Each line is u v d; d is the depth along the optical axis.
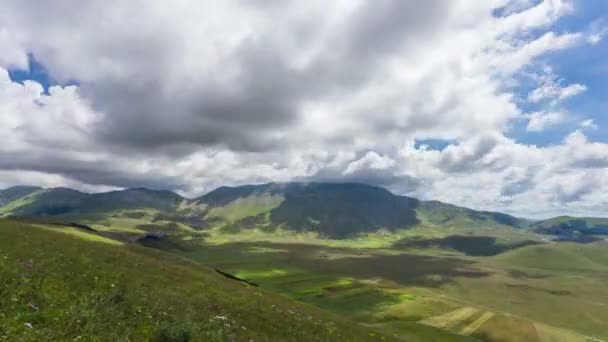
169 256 71.94
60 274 25.73
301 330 37.22
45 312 17.23
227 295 43.16
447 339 76.06
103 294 23.89
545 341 98.31
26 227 47.28
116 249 50.28
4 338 13.36
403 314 120.06
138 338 17.67
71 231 80.25
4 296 17.80
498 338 99.00
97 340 15.87
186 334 19.62
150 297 29.14
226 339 23.56
